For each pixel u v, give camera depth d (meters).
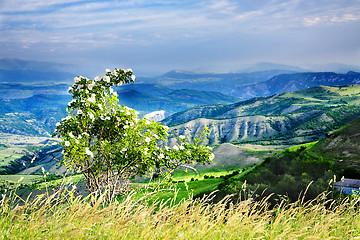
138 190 4.18
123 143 9.03
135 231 2.98
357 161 71.12
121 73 9.77
